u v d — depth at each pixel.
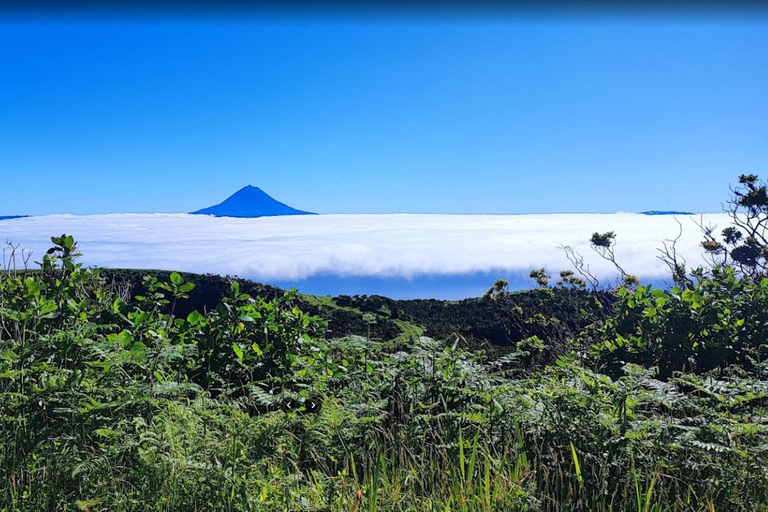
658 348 6.88
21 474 3.49
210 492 3.40
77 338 4.37
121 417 3.89
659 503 3.39
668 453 3.88
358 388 5.21
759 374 5.18
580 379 4.64
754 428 3.79
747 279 7.62
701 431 3.92
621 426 3.96
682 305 6.91
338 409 4.42
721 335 6.64
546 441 4.01
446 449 4.05
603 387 4.58
